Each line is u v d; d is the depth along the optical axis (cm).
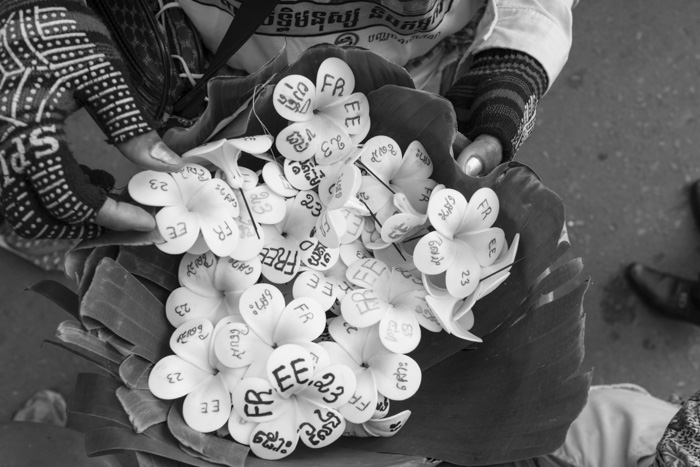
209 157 61
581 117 162
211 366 61
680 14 168
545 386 61
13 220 56
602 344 155
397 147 65
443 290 64
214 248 60
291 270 63
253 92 60
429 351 67
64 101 55
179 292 63
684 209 162
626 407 102
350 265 64
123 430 57
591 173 161
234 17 71
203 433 60
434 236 61
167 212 59
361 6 75
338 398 60
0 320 135
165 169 59
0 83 54
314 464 61
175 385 60
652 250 159
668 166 163
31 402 132
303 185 64
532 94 78
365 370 62
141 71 74
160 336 63
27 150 54
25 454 83
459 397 66
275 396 59
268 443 60
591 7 166
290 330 61
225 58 72
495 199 63
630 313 156
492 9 79
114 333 59
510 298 66
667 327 156
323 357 60
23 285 136
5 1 55
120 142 58
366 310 61
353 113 64
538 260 64
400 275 64
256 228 62
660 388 155
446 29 82
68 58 55
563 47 82
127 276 60
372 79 64
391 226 62
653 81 165
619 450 98
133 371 60
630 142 163
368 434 65
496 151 71
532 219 64
